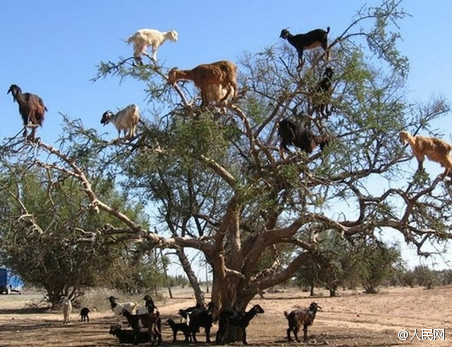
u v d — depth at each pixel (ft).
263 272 63.72
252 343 56.70
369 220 51.16
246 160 56.65
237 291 58.49
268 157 50.72
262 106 54.49
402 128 50.90
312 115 53.72
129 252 57.06
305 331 59.41
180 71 48.39
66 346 56.90
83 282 97.60
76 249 53.06
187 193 74.54
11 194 46.93
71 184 49.21
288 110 55.72
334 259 56.70
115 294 127.54
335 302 137.69
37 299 168.04
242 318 55.11
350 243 53.62
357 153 49.14
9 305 139.23
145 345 56.59
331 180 50.11
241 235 72.43
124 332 58.85
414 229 51.13
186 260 78.48
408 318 95.09
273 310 115.03
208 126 46.85
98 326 83.20
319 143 50.03
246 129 50.39
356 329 74.54
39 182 49.49
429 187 48.93
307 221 51.72
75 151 48.91
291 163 49.11
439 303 124.36
